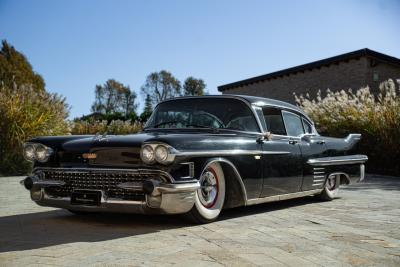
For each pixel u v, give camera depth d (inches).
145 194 147.8
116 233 149.8
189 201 153.5
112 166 155.6
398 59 658.2
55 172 166.9
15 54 1355.8
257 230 158.6
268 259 120.6
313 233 155.9
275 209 212.5
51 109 435.2
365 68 641.6
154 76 2188.7
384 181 371.9
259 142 187.9
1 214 191.5
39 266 110.7
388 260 123.7
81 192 158.4
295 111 227.0
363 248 136.6
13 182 329.4
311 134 229.1
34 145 171.8
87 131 617.0
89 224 166.6
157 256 120.4
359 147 462.9
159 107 209.9
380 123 442.6
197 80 2222.0
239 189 177.0
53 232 151.5
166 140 147.4
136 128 630.5
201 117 193.6
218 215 184.7
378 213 202.8
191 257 120.0
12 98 411.5
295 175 208.7
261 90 850.1
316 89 725.9
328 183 243.8
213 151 162.1
